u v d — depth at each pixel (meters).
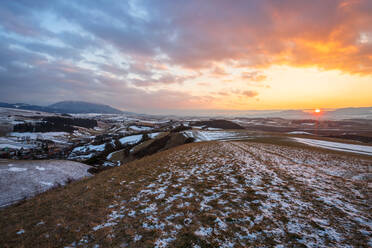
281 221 6.32
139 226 6.49
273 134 67.38
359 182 10.66
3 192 18.97
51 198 11.35
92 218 7.46
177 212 7.33
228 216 6.76
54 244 5.96
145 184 11.38
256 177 11.41
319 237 5.41
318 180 10.88
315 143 43.38
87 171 34.00
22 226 7.62
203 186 10.23
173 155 22.69
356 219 6.34
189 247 5.24
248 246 5.17
